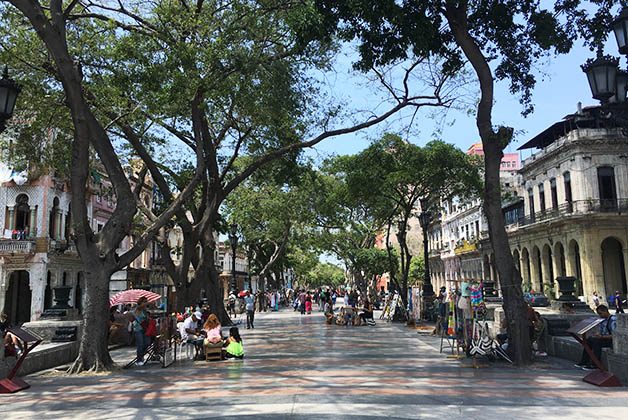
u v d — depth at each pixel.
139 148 15.98
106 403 7.16
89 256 10.73
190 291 18.03
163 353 11.01
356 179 22.69
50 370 10.59
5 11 12.92
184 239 17.78
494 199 10.88
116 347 15.36
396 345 14.12
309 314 34.47
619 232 34.00
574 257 35.78
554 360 11.06
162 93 11.91
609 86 7.86
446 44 12.14
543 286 38.56
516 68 12.32
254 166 17.67
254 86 13.63
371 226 37.75
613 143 34.53
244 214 35.44
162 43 14.02
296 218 35.25
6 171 29.75
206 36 12.95
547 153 38.19
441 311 17.33
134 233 38.25
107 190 22.27
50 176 30.02
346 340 15.66
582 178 34.59
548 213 37.81
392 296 27.16
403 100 15.71
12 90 8.79
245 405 6.73
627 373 7.88
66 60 10.33
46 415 6.48
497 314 14.26
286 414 6.14
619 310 28.00
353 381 8.50
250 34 13.36
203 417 6.11
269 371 9.87
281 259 53.41
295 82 14.34
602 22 10.84
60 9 10.41
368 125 16.03
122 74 12.16
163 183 17.09
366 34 11.23
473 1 11.73
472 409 6.30
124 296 16.20
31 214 29.50
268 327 21.98
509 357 10.48
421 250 71.06
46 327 12.61
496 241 10.77
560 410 6.22
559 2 11.15
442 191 24.91
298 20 11.11
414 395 7.24
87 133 10.78
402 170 22.14
